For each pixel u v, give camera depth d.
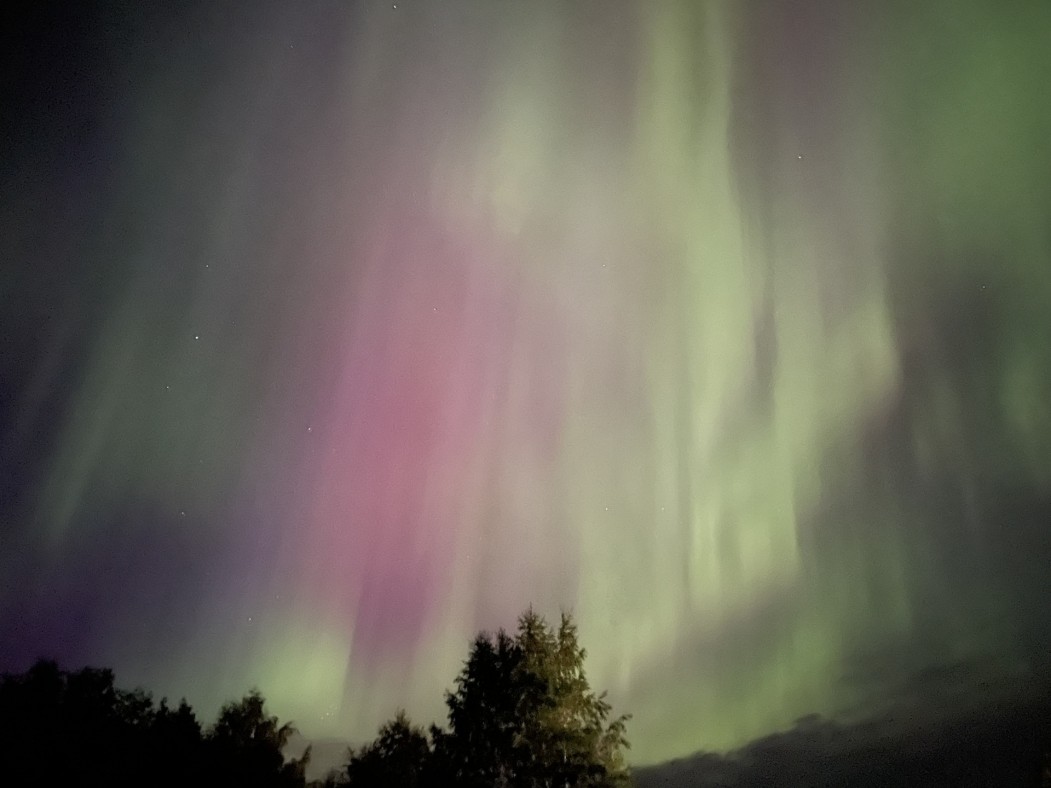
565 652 13.25
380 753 13.89
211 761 14.74
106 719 14.58
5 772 13.16
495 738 12.07
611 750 12.73
